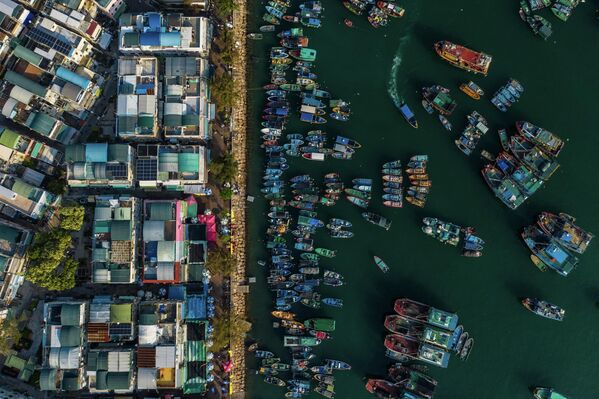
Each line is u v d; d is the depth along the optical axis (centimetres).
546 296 8912
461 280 8950
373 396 8781
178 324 7962
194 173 8219
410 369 8762
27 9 8381
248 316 8919
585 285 8912
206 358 8281
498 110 9019
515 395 8806
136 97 8100
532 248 8869
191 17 8219
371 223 8988
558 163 8975
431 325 8706
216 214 8706
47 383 7756
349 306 8931
